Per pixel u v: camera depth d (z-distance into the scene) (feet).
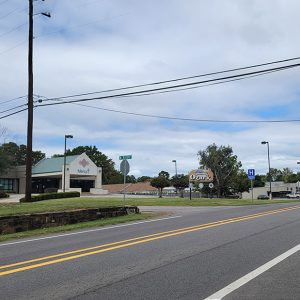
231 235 46.01
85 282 26.50
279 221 59.88
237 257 33.76
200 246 39.09
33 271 29.86
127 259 33.60
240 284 25.68
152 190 333.01
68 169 231.09
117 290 24.59
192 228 52.95
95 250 38.27
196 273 28.53
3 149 232.32
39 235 53.47
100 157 409.08
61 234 53.36
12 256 36.68
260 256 34.12
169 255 34.94
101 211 71.46
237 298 22.85
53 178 255.09
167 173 396.37
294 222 58.39
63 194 152.76
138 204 110.73
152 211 86.89
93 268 30.55
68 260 33.71
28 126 98.48
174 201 124.16
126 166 88.12
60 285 25.86
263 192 362.94
